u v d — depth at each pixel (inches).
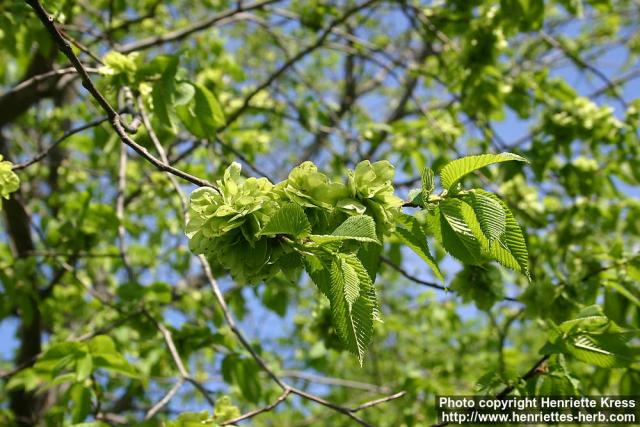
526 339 487.8
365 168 89.7
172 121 137.6
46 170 324.8
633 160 225.0
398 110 380.5
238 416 131.6
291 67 319.3
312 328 184.1
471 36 209.0
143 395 303.1
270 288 250.1
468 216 88.7
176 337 192.4
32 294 223.3
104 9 319.6
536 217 237.6
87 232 226.8
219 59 273.4
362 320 75.1
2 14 170.7
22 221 260.2
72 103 366.3
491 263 154.6
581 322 122.6
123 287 195.9
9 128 360.5
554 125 223.5
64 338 279.3
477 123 249.4
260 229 81.3
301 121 278.7
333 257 78.6
